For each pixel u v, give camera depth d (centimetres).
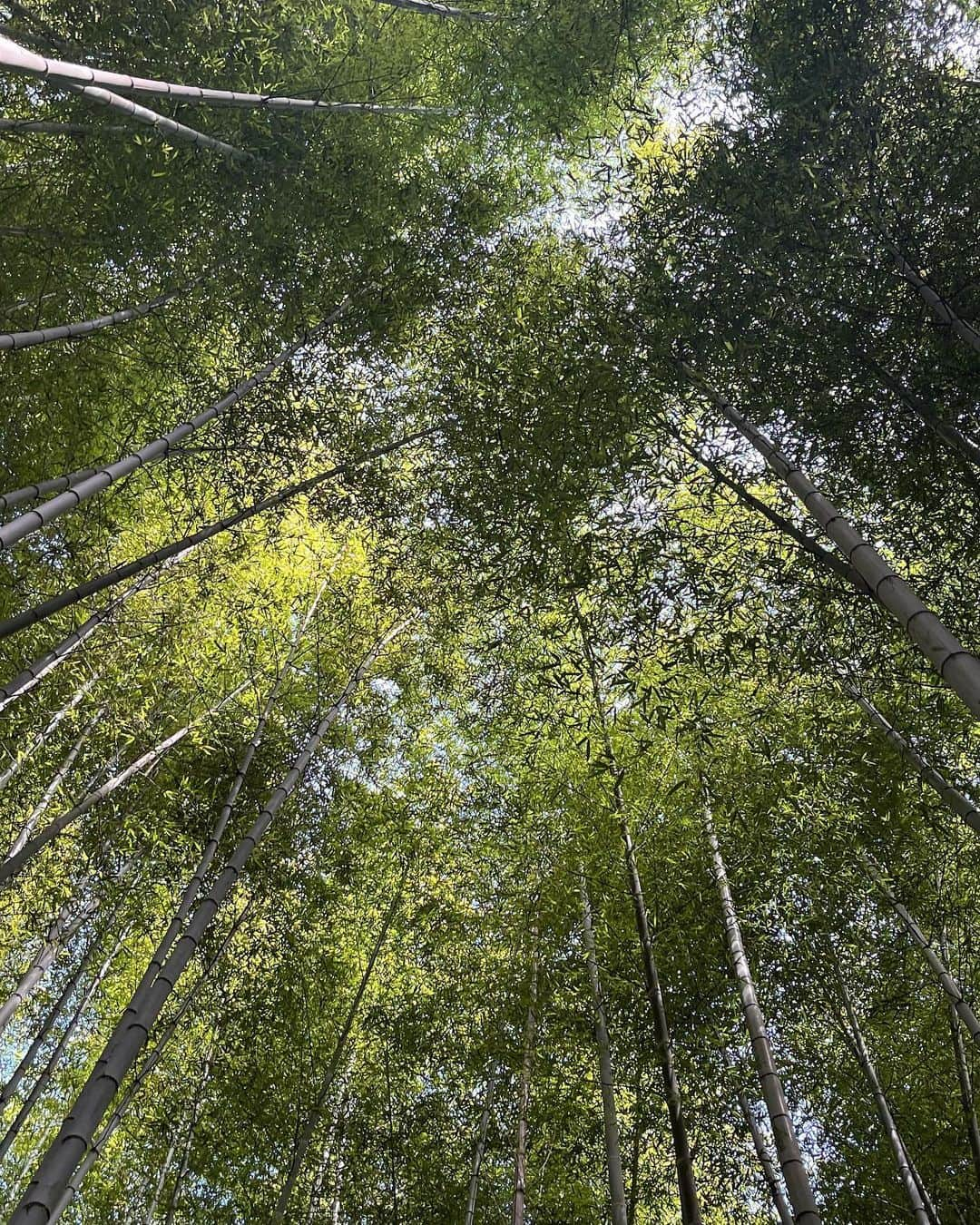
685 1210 374
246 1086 584
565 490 448
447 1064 593
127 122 438
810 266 376
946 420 366
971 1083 513
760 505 404
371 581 643
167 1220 544
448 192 588
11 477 523
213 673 651
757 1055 409
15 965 625
